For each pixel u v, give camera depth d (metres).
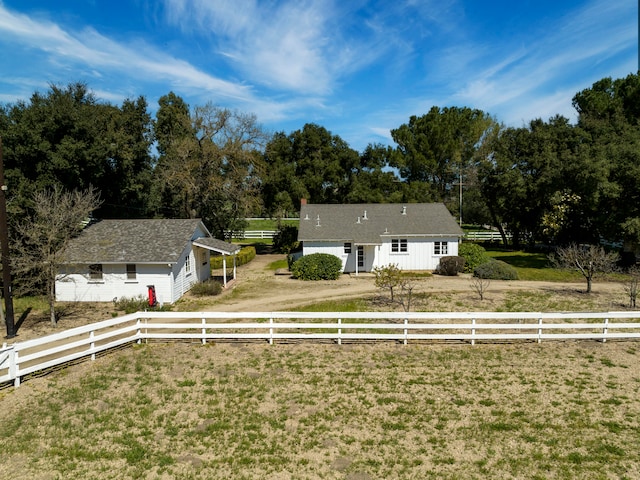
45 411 11.56
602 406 11.55
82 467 9.10
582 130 39.78
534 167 40.75
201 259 31.19
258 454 9.52
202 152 40.66
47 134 27.14
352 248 34.59
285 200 49.38
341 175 55.41
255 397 12.33
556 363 14.68
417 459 9.30
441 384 13.09
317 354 15.80
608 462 9.13
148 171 41.78
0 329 19.48
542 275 31.97
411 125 68.25
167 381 13.50
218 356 15.69
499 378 13.47
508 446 9.78
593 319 19.95
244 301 24.84
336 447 9.79
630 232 29.67
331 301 24.25
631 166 29.80
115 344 16.16
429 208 38.44
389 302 23.69
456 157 61.72
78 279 25.02
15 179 25.77
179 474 8.84
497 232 60.16
